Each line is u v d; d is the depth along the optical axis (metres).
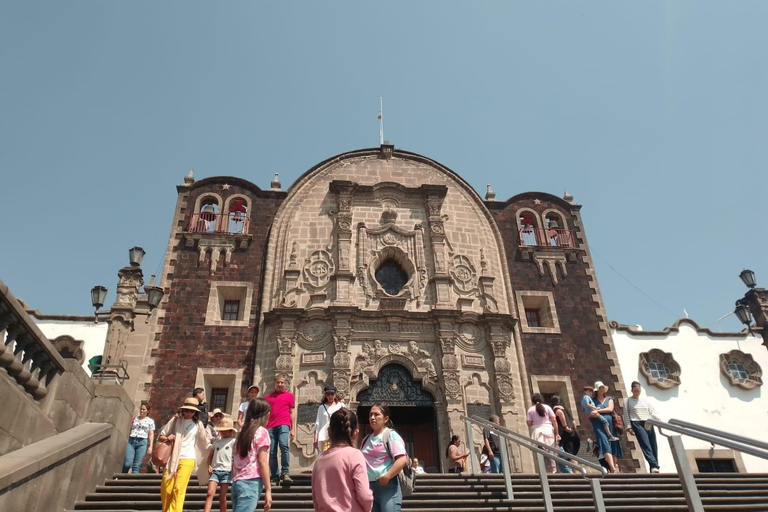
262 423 8.24
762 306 22.59
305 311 22.61
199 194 26.84
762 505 11.04
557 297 25.94
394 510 7.16
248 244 25.56
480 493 11.85
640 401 14.41
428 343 22.97
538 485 12.62
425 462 22.52
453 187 27.92
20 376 10.57
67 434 11.24
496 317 23.50
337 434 6.29
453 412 21.39
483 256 25.80
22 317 10.23
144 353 22.28
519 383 23.11
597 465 9.22
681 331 26.19
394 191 26.73
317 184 26.89
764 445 6.61
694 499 7.29
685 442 23.45
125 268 19.92
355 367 22.03
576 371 24.06
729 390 24.73
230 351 22.75
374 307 23.58
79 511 10.38
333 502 5.73
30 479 9.09
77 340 23.25
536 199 28.91
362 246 24.83
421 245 25.28
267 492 7.70
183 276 24.41
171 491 8.51
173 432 9.21
